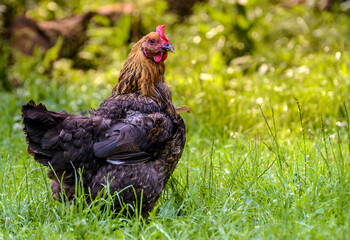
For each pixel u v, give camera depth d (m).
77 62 19.53
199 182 8.10
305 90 12.34
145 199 6.92
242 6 17.20
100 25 19.86
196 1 20.70
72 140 6.38
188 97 12.62
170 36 18.95
